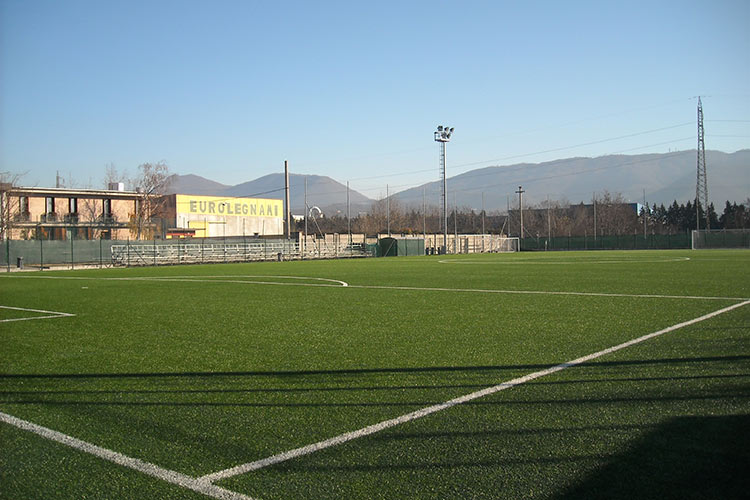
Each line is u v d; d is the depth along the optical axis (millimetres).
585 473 3750
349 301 14305
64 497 3600
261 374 6648
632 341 8211
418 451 4184
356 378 6367
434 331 9445
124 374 6758
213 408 5340
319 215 114312
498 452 4129
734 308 11617
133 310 13047
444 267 31141
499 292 16000
